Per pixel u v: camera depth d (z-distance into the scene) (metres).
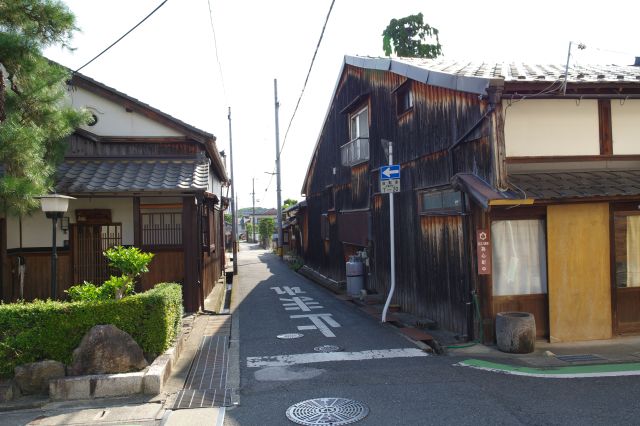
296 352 7.68
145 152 12.08
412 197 10.55
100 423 5.02
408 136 10.70
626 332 8.20
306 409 5.20
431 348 7.82
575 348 7.57
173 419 5.06
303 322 10.18
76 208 11.32
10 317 5.88
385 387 5.84
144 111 11.99
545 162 7.92
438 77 8.53
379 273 12.80
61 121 8.24
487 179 7.55
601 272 8.00
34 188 6.96
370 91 13.18
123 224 11.49
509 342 7.32
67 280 11.16
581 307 7.96
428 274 9.77
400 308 11.27
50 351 5.90
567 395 5.41
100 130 11.98
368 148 13.51
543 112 7.96
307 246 23.86
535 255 8.04
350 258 14.47
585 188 7.37
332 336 8.75
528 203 6.95
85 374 5.88
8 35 7.04
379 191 12.59
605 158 8.11
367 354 7.46
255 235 71.38
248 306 12.60
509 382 5.92
